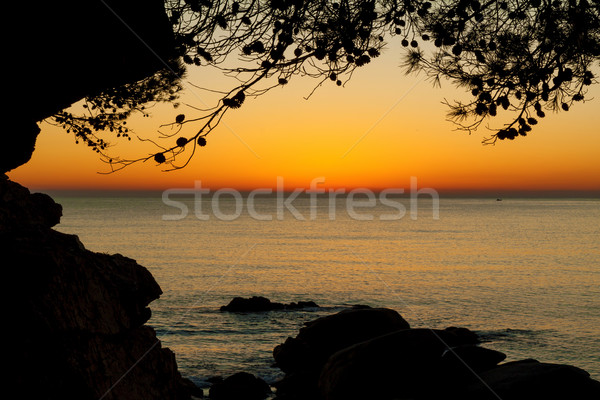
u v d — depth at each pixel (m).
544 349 32.69
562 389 9.60
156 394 6.69
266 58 6.28
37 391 5.31
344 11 6.82
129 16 6.69
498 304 48.91
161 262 81.62
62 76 6.95
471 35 7.12
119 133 12.20
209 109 5.54
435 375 11.62
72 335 5.90
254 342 32.97
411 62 7.09
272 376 24.64
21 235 6.50
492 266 78.25
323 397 12.69
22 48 6.42
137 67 7.56
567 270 74.00
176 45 6.76
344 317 18.20
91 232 142.50
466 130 6.67
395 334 12.65
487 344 33.97
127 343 6.71
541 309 46.34
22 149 7.74
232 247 107.69
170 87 11.65
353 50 6.66
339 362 12.73
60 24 6.42
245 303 44.12
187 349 30.92
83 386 5.63
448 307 47.53
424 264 80.62
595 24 6.66
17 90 6.84
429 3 6.88
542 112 6.45
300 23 6.77
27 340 5.53
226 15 6.51
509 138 6.52
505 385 9.94
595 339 35.16
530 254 95.38
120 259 7.51
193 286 59.16
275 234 148.50
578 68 7.04
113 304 6.73
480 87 6.75
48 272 6.03
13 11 6.09
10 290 5.80
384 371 11.90
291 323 39.00
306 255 93.56
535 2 6.72
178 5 6.96
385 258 88.75
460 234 145.75
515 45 7.00
